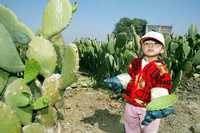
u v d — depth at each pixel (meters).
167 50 6.27
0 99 1.44
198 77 6.71
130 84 2.64
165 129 3.70
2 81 1.41
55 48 1.56
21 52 1.52
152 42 2.52
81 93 5.17
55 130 1.56
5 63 1.33
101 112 4.18
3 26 1.33
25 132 1.34
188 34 7.31
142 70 2.57
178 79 4.99
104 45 6.43
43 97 1.35
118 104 4.50
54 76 1.47
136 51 5.60
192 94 5.39
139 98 2.61
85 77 7.16
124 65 5.35
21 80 1.33
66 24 1.46
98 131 3.55
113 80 2.71
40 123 1.46
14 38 1.47
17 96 1.31
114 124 3.80
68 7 1.46
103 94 5.12
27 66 1.31
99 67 6.48
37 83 1.46
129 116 2.68
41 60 1.44
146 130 2.65
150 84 2.54
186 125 3.84
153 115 2.21
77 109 4.23
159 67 2.51
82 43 10.73
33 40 1.43
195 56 6.26
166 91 2.47
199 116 4.16
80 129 3.51
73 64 1.42
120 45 5.88
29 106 1.34
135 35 5.67
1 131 1.28
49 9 1.46
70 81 1.46
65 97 4.83
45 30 1.47
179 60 5.98
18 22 1.46
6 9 1.44
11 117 1.29
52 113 1.48
